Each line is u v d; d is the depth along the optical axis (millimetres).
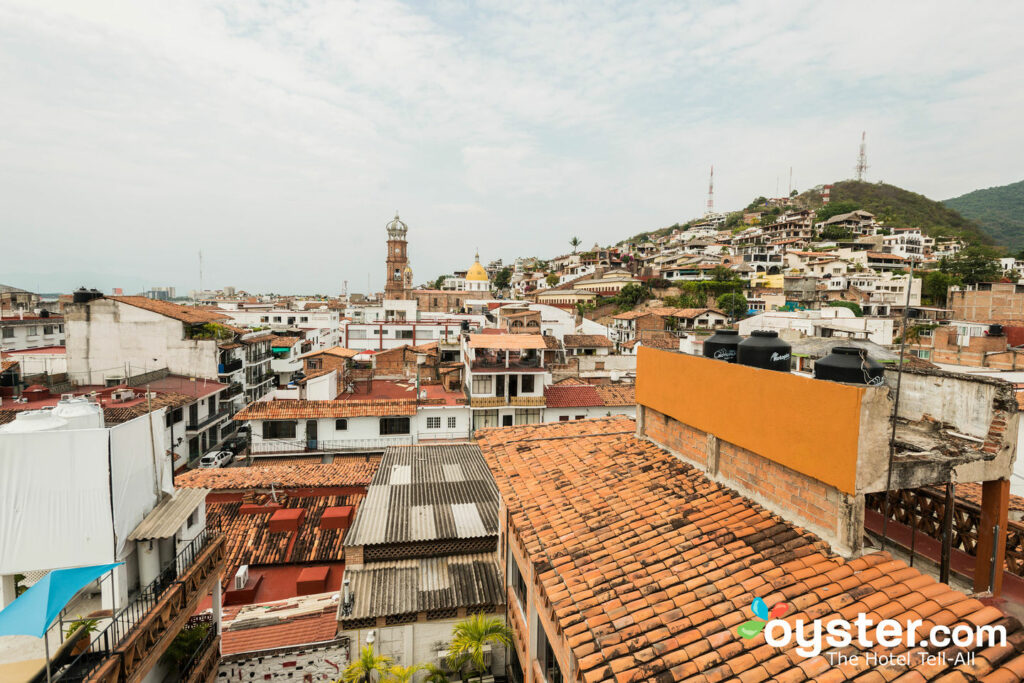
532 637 11820
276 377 58062
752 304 88438
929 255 114188
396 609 14703
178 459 34406
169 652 12727
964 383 9227
